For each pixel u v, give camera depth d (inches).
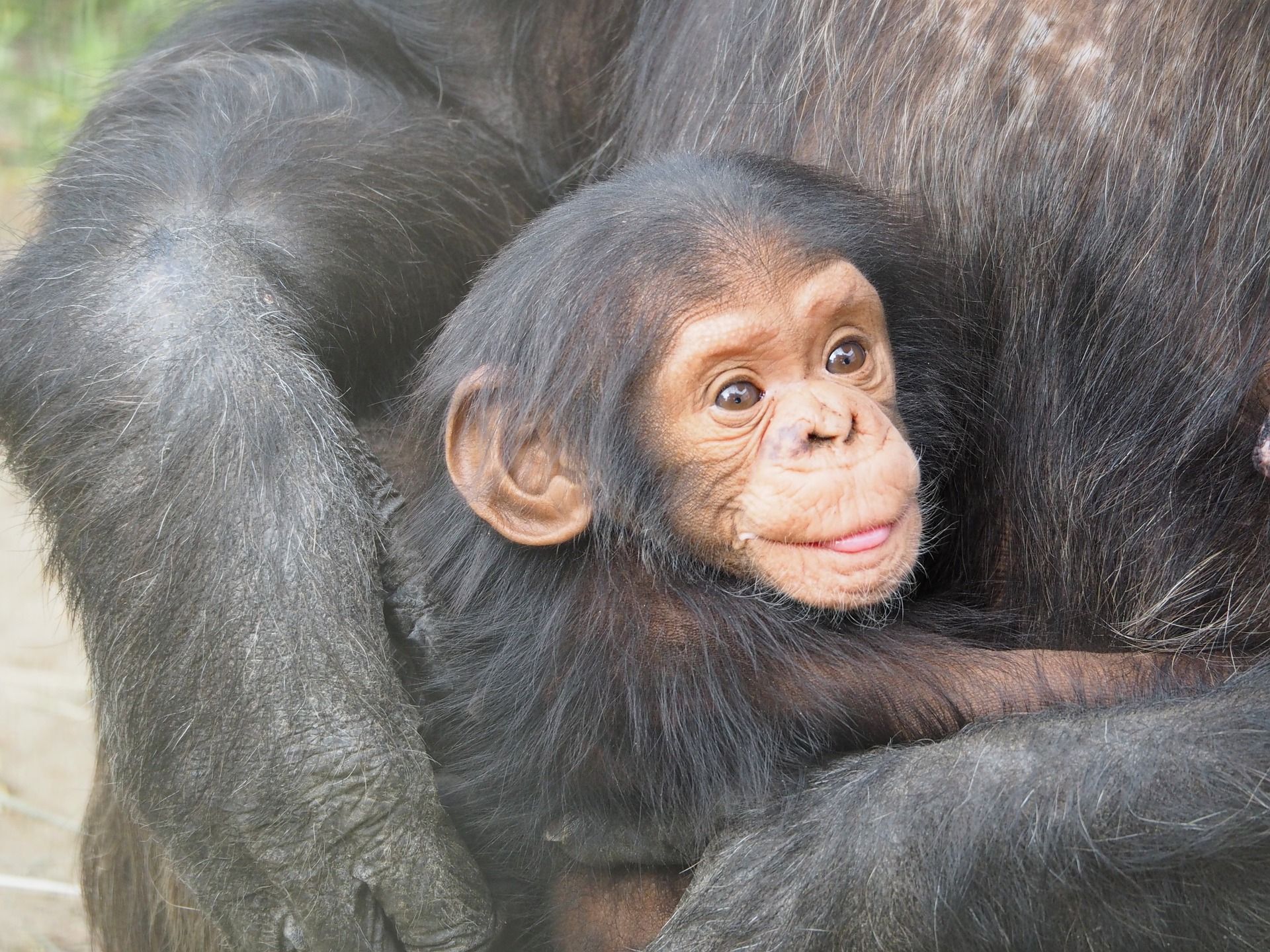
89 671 257.8
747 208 253.9
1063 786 215.3
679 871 257.6
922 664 254.1
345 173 289.6
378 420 291.0
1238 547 254.4
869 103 273.1
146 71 316.8
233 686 236.1
